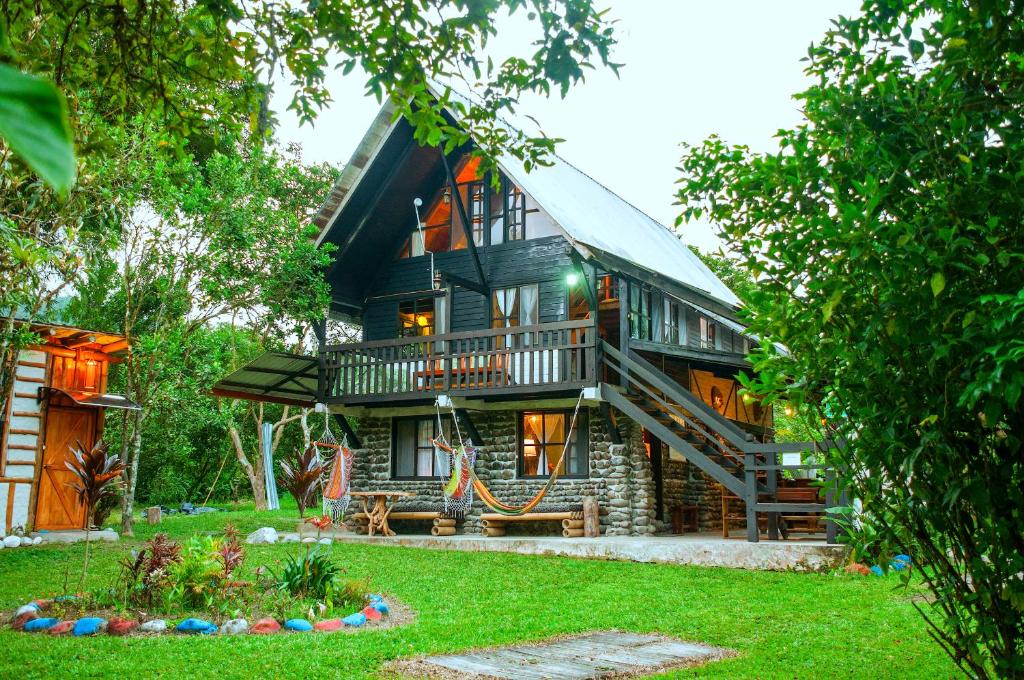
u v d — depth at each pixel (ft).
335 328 96.73
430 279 62.13
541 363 52.13
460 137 20.74
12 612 30.48
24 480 52.70
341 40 19.40
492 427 58.18
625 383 52.75
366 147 58.65
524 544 49.03
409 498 59.67
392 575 41.37
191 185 60.23
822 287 12.88
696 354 56.24
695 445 52.80
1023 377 10.84
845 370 13.67
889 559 14.44
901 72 14.07
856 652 25.07
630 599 35.42
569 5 18.22
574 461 55.72
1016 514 12.96
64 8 18.24
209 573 30.89
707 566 43.37
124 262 57.31
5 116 2.95
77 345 56.80
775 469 44.06
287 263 59.72
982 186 12.34
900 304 12.36
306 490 34.30
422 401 57.21
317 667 22.86
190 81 22.12
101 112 34.55
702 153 15.62
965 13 12.67
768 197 14.80
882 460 13.52
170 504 106.93
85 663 22.68
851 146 13.96
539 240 58.18
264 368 58.49
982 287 12.35
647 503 54.29
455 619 30.99
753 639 27.66
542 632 28.84
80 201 37.70
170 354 57.77
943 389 12.78
